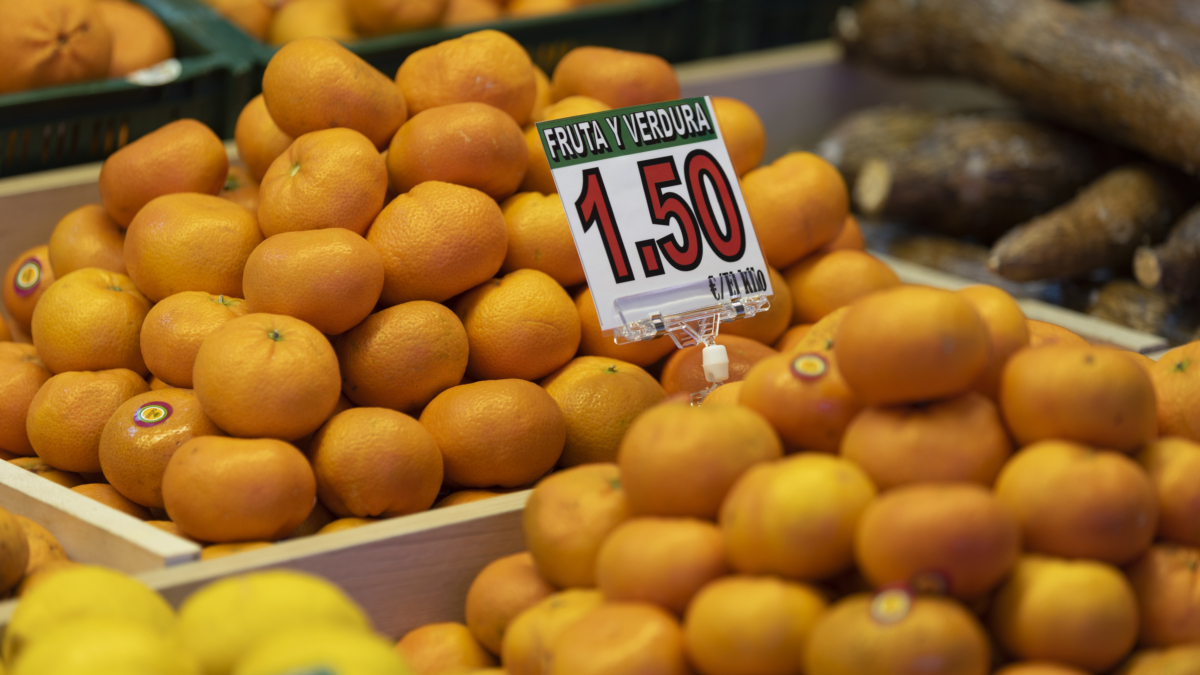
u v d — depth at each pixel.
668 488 0.96
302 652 0.77
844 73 2.93
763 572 0.91
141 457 1.25
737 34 2.79
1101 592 0.88
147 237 1.39
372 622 1.15
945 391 0.96
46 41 1.93
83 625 0.83
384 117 1.47
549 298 1.41
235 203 1.53
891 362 0.94
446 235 1.34
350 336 1.33
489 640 1.13
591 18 2.48
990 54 2.51
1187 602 0.94
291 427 1.19
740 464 0.96
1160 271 2.05
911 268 2.02
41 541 1.17
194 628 0.86
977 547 0.85
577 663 0.90
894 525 0.86
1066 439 0.96
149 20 2.23
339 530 1.19
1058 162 2.36
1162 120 2.16
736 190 1.47
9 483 1.27
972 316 0.96
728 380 1.42
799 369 1.04
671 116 1.47
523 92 1.55
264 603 0.86
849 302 1.60
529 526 1.10
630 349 1.50
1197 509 0.97
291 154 1.40
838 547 0.90
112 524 1.15
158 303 1.36
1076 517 0.90
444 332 1.33
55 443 1.37
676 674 0.90
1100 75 2.27
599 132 1.42
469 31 2.31
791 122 2.90
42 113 1.95
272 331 1.21
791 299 1.64
